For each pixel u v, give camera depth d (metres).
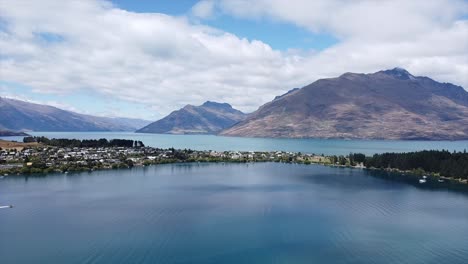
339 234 176.12
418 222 196.62
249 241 166.00
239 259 147.25
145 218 199.62
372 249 157.75
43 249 155.12
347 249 157.38
